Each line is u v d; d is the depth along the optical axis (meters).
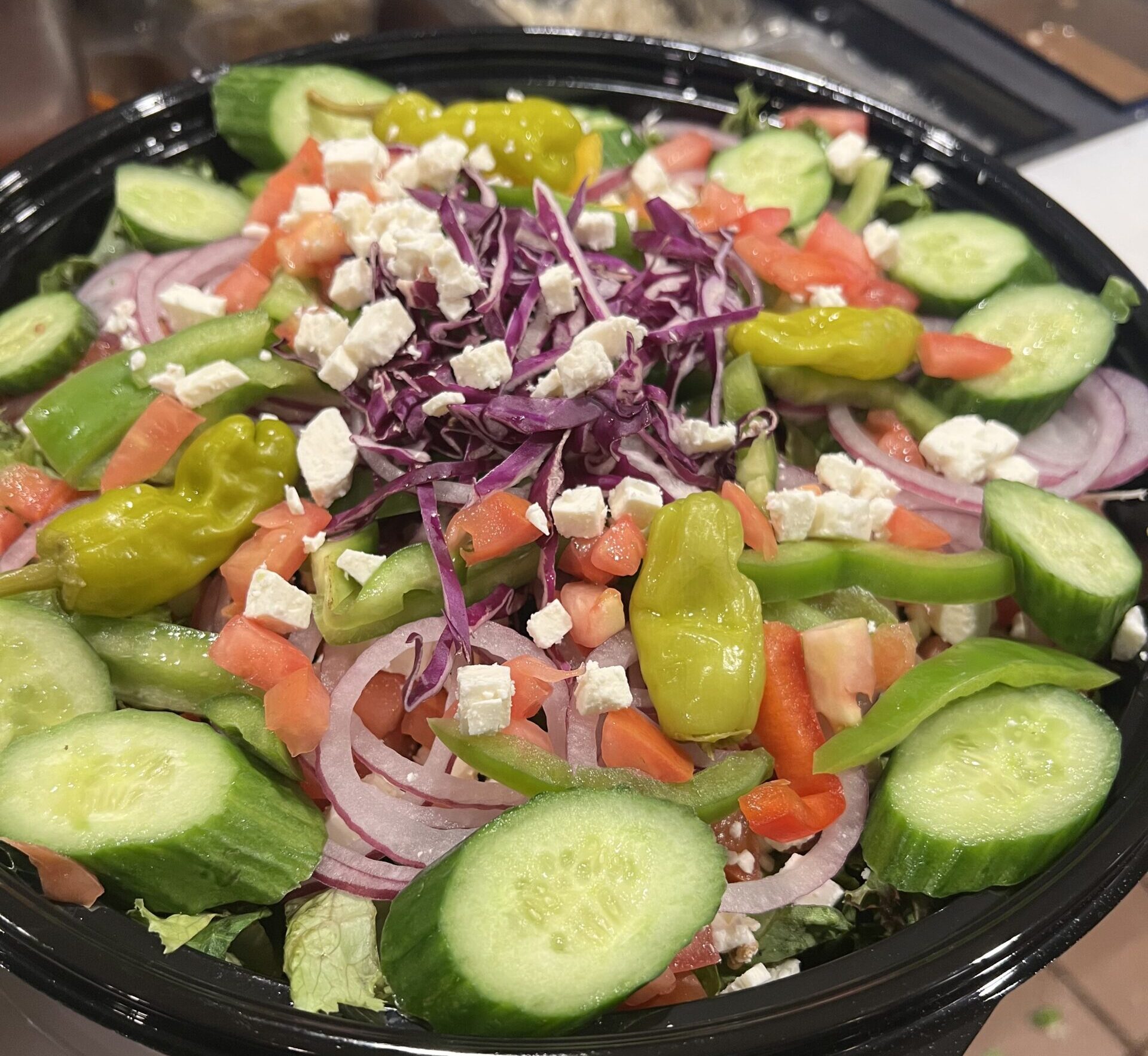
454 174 0.34
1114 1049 0.25
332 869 0.24
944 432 0.31
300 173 0.37
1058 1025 0.26
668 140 0.43
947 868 0.23
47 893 0.21
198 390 0.29
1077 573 0.28
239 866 0.22
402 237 0.30
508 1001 0.20
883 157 0.41
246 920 0.22
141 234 0.36
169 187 0.37
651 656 0.25
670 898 0.21
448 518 0.28
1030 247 0.37
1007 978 0.21
